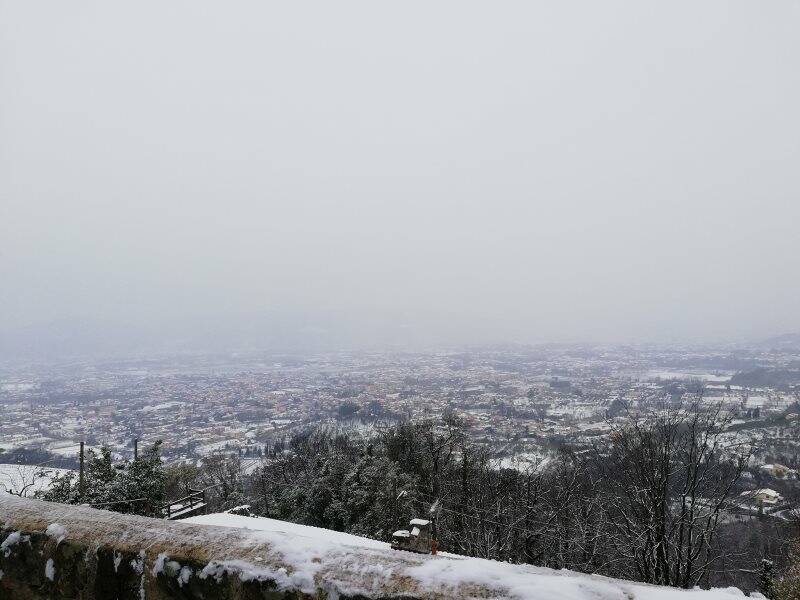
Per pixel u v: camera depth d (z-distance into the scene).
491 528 20.69
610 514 18.30
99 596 2.49
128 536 2.53
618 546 16.33
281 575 2.12
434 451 27.16
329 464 25.31
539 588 1.85
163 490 19.30
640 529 14.45
